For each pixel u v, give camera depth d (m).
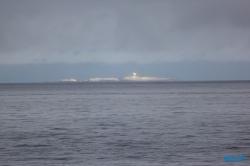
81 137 117.56
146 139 113.12
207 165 83.88
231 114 185.50
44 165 84.62
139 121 158.25
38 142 109.50
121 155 93.06
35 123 154.62
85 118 172.75
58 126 144.00
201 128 135.00
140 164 84.88
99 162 86.81
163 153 94.81
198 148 100.12
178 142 108.12
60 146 103.62
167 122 153.62
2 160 88.69
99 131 129.62
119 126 142.50
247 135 119.19
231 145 103.62
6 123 155.12
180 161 87.12
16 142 109.62
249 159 88.81
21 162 87.06
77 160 88.69
